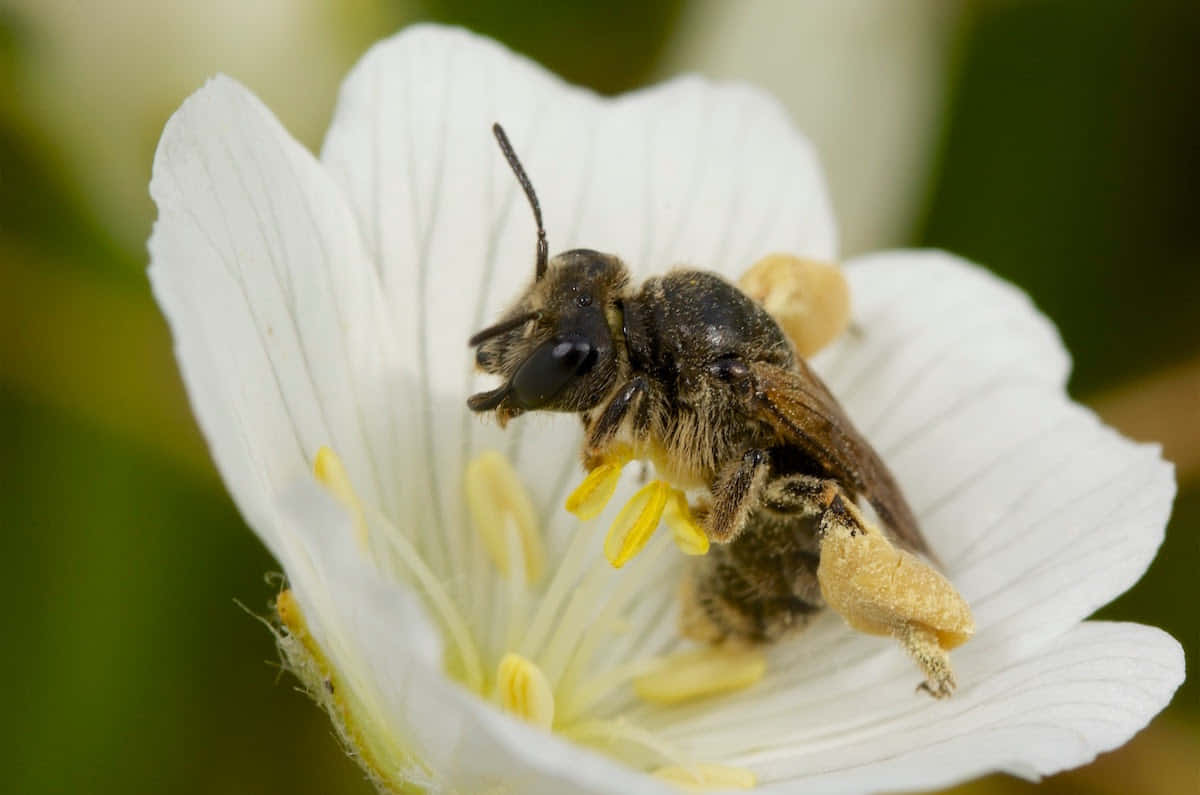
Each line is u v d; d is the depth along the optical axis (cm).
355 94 6
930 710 6
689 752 6
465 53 6
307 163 6
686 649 6
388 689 6
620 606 6
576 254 6
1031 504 6
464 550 6
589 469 6
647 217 6
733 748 6
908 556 6
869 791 5
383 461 6
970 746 6
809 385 6
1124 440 6
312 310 6
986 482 6
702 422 6
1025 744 5
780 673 6
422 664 5
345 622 6
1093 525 6
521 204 6
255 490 5
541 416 6
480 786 6
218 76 6
